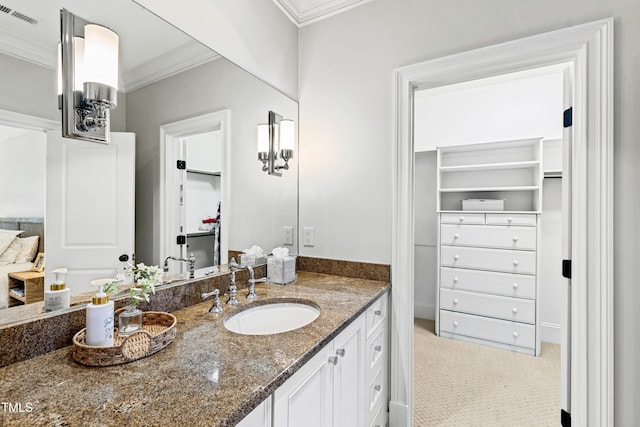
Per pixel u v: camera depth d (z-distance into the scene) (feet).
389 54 5.78
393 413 5.70
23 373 2.60
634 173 4.14
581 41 4.36
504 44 4.80
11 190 2.87
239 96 5.40
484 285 9.59
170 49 4.26
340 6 6.22
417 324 11.32
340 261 6.27
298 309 4.78
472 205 9.95
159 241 4.20
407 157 5.59
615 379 4.25
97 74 3.34
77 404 2.17
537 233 8.92
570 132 4.78
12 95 2.93
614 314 4.24
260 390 2.37
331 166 6.38
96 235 3.51
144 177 4.01
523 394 7.02
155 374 2.59
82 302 3.35
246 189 5.57
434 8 5.39
